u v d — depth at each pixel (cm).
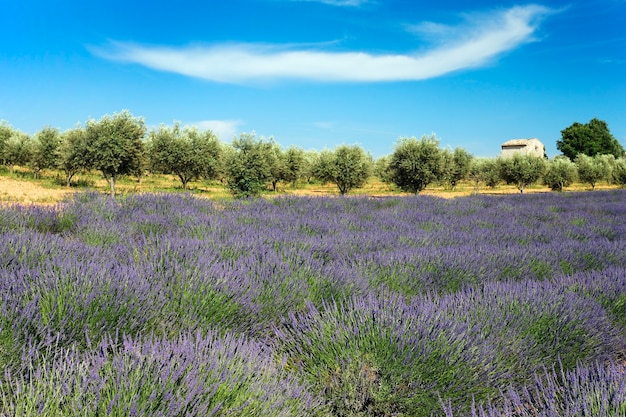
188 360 230
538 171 4247
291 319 352
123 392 197
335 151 3216
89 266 379
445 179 3098
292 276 432
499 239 799
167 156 3120
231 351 249
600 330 360
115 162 2409
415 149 2917
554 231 910
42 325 273
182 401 198
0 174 3322
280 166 3638
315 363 290
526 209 1401
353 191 4172
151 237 586
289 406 224
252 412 210
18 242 463
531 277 554
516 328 335
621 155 8306
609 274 497
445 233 816
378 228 867
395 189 4503
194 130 3306
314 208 1202
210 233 694
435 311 341
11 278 332
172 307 342
